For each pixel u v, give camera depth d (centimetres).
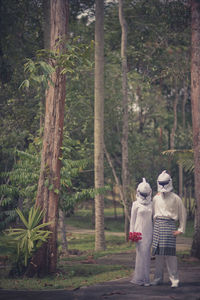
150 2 1927
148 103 2986
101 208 1759
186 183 3219
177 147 3100
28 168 1018
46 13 1609
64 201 979
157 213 732
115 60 2209
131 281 747
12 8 1669
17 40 1716
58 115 904
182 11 1728
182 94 3309
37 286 748
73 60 871
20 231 892
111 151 2544
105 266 1025
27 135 1712
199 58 1251
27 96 1738
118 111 2245
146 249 738
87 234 2488
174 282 701
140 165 2361
